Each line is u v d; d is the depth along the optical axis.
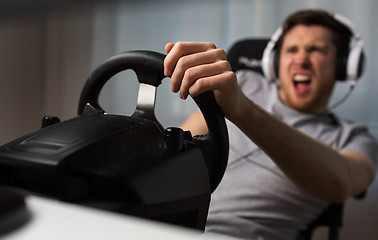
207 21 2.67
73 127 0.39
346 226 1.90
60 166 0.33
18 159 0.35
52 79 3.56
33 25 3.63
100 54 3.28
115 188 0.35
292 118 1.20
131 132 0.39
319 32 1.22
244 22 2.49
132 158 0.35
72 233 0.16
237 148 1.10
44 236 0.15
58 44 3.50
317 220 1.08
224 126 0.48
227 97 0.50
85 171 0.33
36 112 3.70
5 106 3.86
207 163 0.47
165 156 0.38
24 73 3.73
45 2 3.45
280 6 2.33
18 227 0.16
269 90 1.29
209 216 1.04
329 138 1.15
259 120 0.64
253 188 1.05
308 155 0.74
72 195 0.34
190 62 0.46
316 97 1.22
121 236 0.16
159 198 0.35
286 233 1.04
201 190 0.41
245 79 1.32
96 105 0.53
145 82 0.47
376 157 1.13
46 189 0.35
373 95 1.92
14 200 0.18
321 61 1.21
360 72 1.22
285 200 1.04
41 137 0.38
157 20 2.95
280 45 1.28
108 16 3.21
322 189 0.81
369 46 1.95
